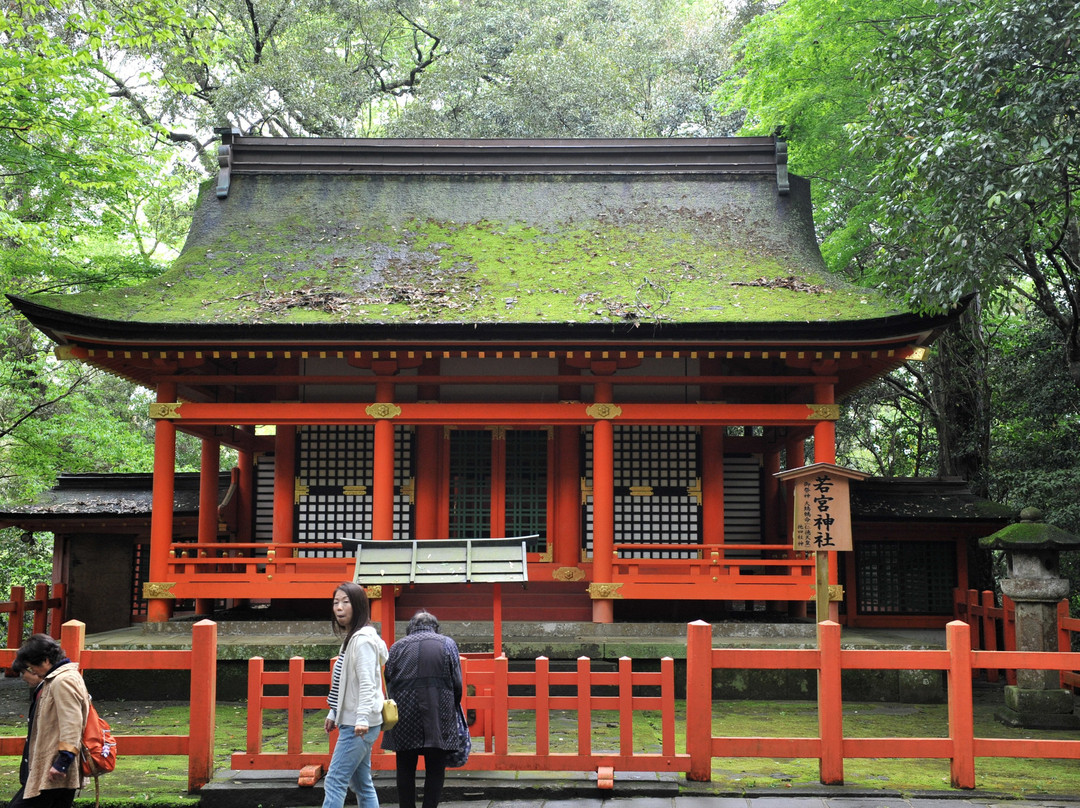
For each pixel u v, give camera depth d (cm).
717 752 710
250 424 1326
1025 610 1051
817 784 706
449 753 586
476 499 1406
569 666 1166
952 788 705
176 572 1362
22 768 536
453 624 1264
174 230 2888
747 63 1855
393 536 1358
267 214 1587
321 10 2875
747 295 1315
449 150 1662
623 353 1245
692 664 718
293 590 1249
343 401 1415
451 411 1270
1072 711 1023
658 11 3441
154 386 1448
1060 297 1811
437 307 1266
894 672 1149
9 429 1764
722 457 1428
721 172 1642
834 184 1927
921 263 1147
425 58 3434
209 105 2873
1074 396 1727
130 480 1688
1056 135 1024
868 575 1533
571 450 1399
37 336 2125
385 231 1540
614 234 1536
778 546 1246
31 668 534
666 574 1373
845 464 2734
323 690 1166
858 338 1205
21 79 1248
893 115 1130
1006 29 1001
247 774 714
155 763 810
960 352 1878
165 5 1282
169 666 711
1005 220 1053
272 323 1195
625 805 661
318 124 2914
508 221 1580
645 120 2967
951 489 1587
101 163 1435
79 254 1680
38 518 1545
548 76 2725
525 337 1203
